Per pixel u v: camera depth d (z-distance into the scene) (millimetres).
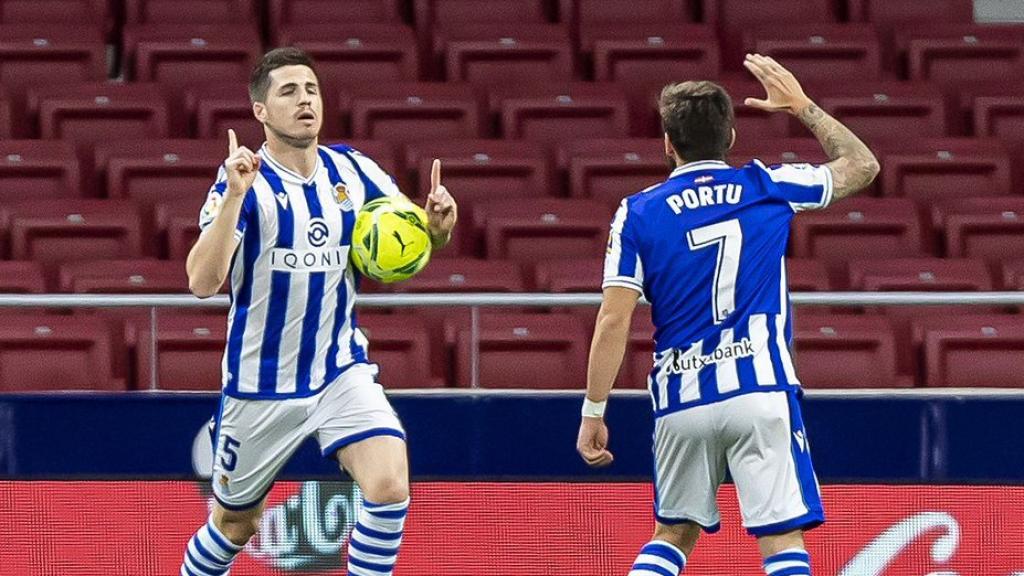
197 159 33438
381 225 17641
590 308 28328
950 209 32844
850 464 23609
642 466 23609
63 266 29219
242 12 40500
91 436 23516
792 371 17453
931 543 23562
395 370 27109
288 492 23203
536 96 36750
